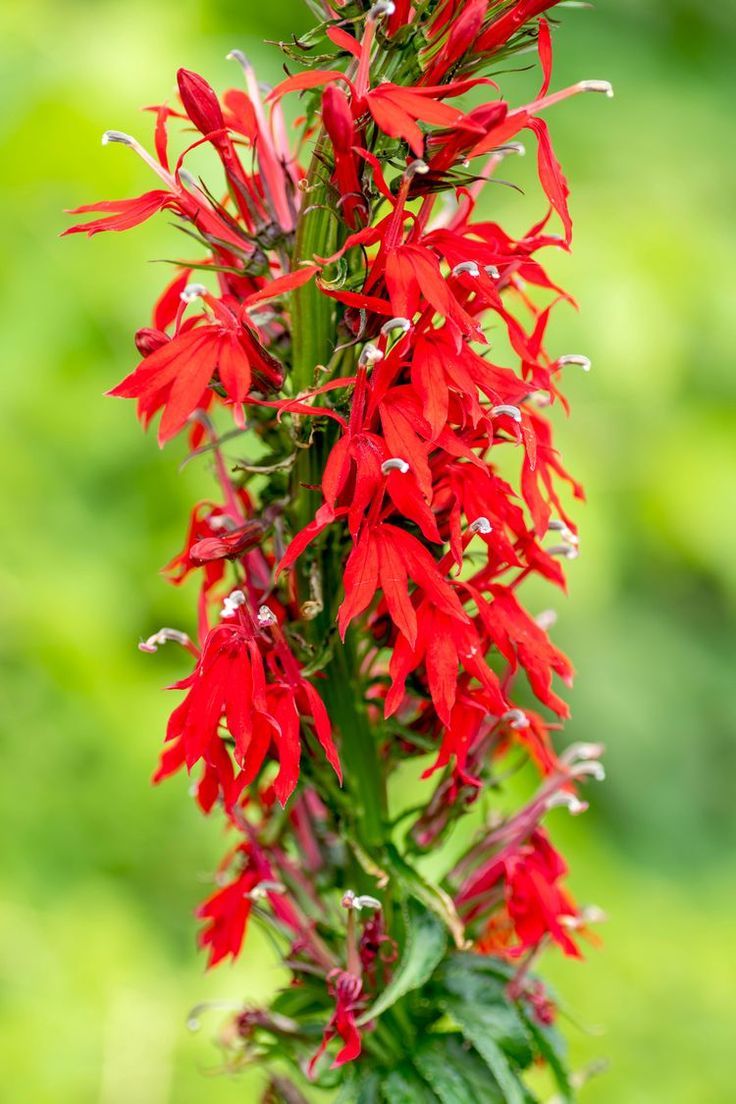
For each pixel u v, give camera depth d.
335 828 2.40
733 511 5.56
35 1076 4.25
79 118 4.85
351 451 1.91
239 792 1.97
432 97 1.87
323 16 2.13
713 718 6.61
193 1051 4.45
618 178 6.02
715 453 5.64
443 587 1.90
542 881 2.39
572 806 2.42
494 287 2.07
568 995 4.50
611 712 6.38
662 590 6.72
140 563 5.30
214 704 1.98
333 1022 2.25
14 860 4.87
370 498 1.92
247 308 1.83
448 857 4.12
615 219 5.54
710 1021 4.44
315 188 2.01
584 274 5.20
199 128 2.14
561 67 6.25
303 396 1.89
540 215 5.52
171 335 2.35
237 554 2.15
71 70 4.89
